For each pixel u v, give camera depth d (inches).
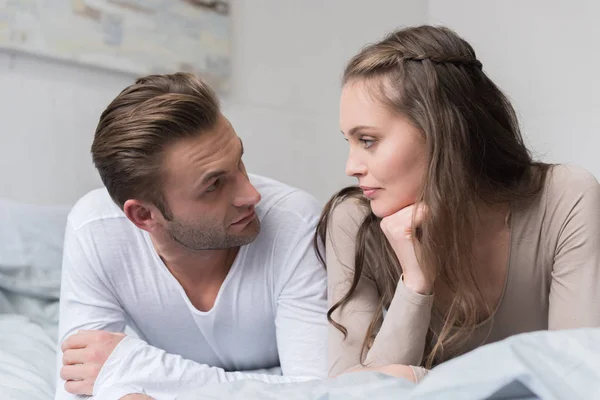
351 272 41.6
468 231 37.6
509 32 109.0
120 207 43.3
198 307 46.0
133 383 38.1
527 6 106.1
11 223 67.9
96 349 39.9
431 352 38.8
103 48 84.4
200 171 39.2
